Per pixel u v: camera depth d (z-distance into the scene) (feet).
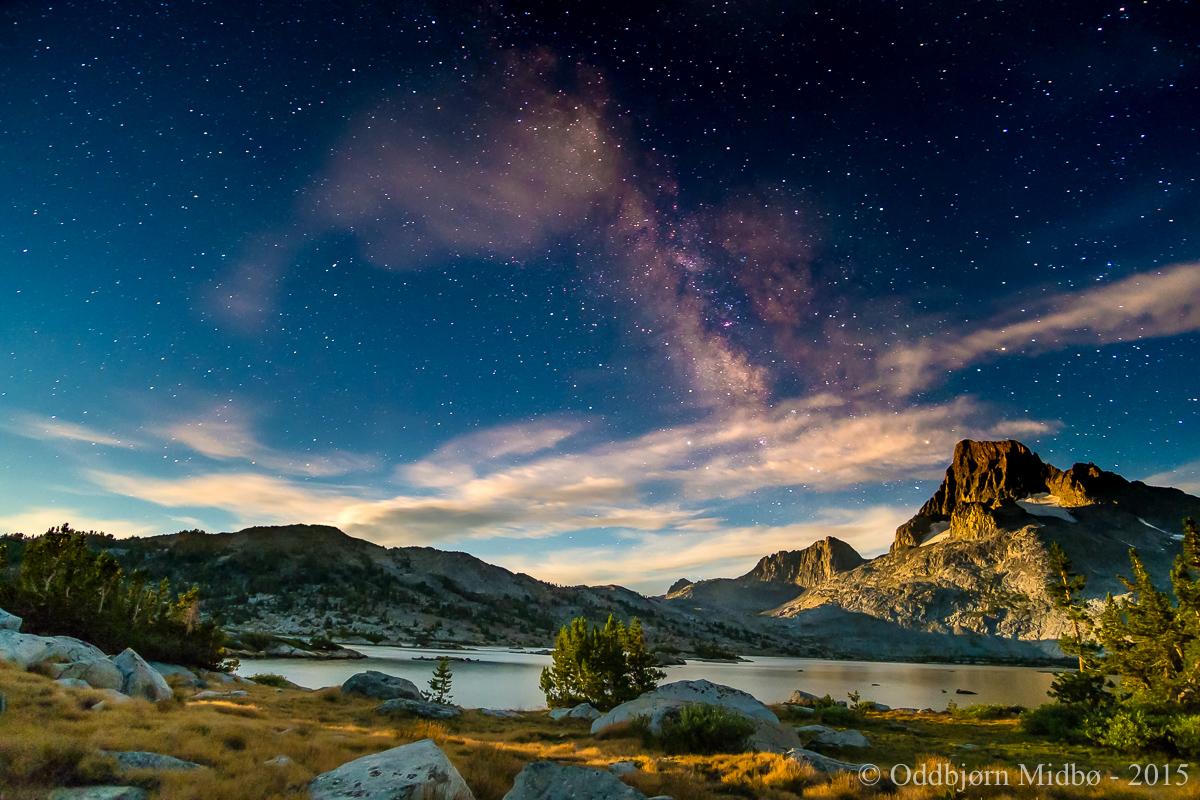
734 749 82.84
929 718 172.45
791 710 174.19
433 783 42.80
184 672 159.43
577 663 170.09
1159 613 138.62
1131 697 131.85
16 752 42.37
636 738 93.86
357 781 43.45
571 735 102.47
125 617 177.99
